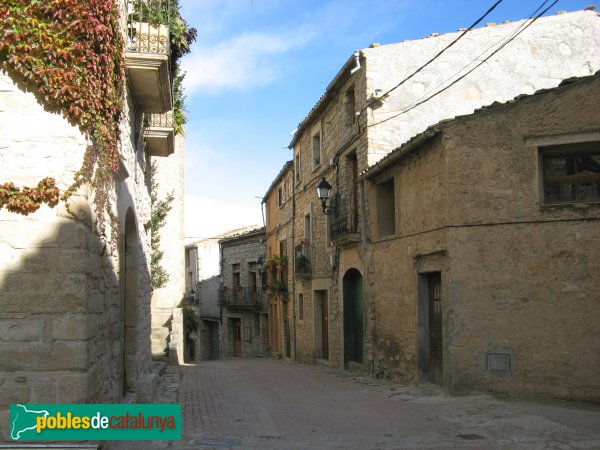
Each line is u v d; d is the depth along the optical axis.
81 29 5.00
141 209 9.78
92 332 5.07
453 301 9.11
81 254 4.84
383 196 12.99
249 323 31.27
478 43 14.02
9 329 4.72
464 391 8.95
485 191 9.15
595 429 6.59
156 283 18.12
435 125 9.53
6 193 4.77
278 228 25.75
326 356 18.20
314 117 18.48
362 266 13.72
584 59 14.17
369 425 7.16
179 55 10.02
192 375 13.91
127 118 7.51
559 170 9.06
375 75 13.64
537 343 8.71
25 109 4.90
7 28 4.81
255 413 8.15
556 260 8.73
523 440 6.16
